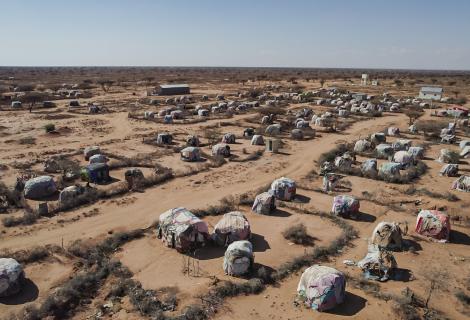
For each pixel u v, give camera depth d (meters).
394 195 34.00
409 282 20.38
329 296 17.75
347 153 45.78
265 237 25.75
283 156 47.44
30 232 26.34
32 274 21.27
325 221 28.39
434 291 19.61
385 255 21.59
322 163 43.19
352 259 22.84
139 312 17.83
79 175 37.78
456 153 46.91
